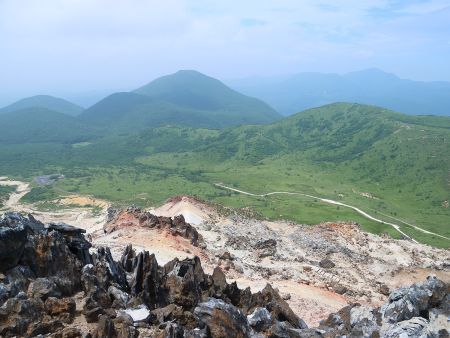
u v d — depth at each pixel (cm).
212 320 3588
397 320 4216
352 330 4212
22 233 3500
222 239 9438
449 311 4325
